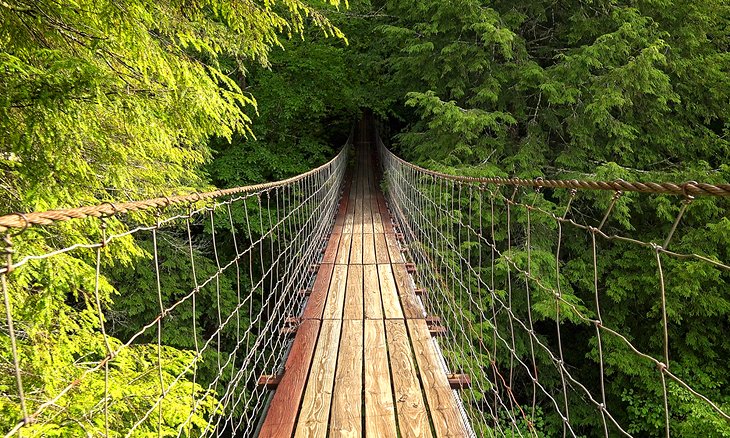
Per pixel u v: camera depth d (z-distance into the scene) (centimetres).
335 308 353
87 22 243
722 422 498
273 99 1020
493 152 806
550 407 758
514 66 827
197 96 262
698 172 714
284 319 330
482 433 211
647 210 804
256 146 1017
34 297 229
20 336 255
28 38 244
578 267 745
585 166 837
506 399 729
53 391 223
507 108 908
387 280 427
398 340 293
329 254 531
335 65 1098
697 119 875
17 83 204
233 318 785
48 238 250
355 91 1161
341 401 222
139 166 341
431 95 792
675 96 779
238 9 313
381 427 200
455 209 754
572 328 844
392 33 920
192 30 307
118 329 646
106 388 102
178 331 673
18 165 231
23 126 220
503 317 739
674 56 816
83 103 225
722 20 868
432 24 861
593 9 855
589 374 795
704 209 702
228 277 882
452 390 233
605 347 694
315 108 1041
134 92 260
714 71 798
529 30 939
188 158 398
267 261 985
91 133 229
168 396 261
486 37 748
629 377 711
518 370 775
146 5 267
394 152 1364
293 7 321
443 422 203
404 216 705
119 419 238
